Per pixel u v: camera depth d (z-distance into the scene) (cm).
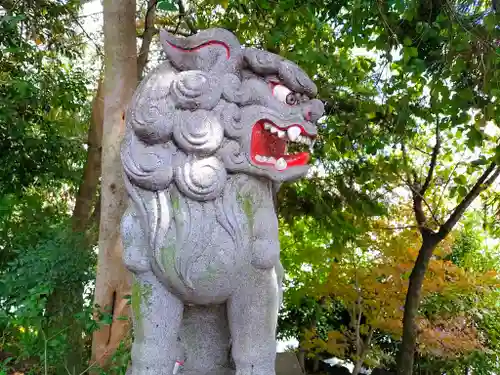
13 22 325
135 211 135
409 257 400
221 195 135
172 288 133
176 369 145
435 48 306
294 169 143
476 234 497
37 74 387
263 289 137
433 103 264
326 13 322
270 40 271
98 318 240
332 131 366
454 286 377
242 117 137
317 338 426
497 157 270
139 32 469
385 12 258
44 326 241
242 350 136
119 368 207
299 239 454
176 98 132
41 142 375
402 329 380
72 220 370
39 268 256
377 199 425
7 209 321
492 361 393
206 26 357
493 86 246
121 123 278
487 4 288
